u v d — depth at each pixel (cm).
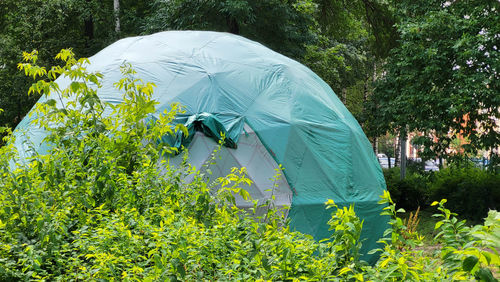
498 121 1755
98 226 434
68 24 2297
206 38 1123
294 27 2055
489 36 1399
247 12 1761
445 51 1453
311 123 988
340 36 2598
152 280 332
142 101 582
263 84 1021
